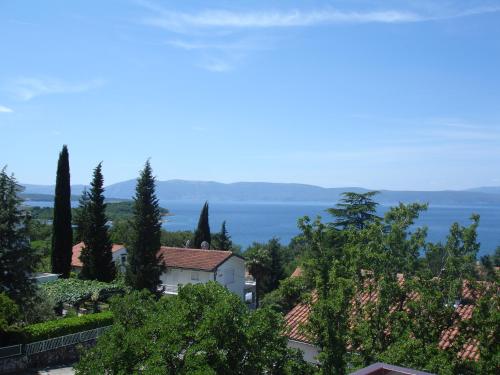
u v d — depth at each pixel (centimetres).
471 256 1412
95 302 3494
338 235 1725
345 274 1531
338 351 1357
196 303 1302
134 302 1498
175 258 4588
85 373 1311
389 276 1480
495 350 1255
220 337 1214
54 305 3089
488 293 1364
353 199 3484
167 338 1195
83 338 2773
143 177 4016
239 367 1248
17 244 2947
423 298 1361
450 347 1339
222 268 4544
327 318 1379
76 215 6306
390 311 1471
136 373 1186
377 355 1300
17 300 2855
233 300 1299
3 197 2952
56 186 4412
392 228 1515
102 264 4453
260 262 5216
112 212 13825
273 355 1292
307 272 1695
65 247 4394
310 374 1403
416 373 796
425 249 1514
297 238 1658
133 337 1260
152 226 3997
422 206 1545
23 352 2503
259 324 1270
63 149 4456
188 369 1152
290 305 2805
